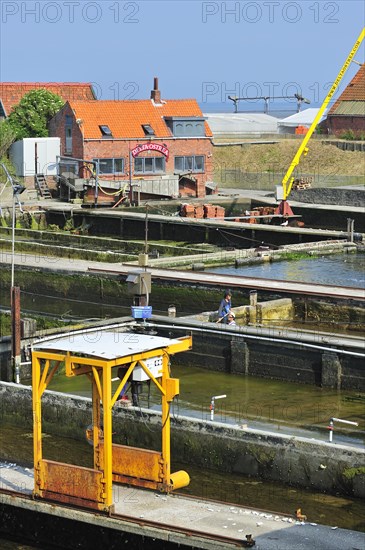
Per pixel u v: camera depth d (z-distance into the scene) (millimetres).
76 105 94125
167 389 27609
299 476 31266
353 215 81375
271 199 90188
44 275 59938
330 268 62750
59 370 42969
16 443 35656
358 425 36562
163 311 54156
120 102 96375
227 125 137375
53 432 36312
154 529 25797
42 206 87250
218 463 32781
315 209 84062
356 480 30188
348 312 48562
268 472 31844
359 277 59625
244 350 43125
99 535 26781
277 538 25391
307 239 72125
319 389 41188
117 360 26438
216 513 26828
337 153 109562
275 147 113625
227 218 80250
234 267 63281
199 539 25250
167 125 96562
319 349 41219
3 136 95500
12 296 40062
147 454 28156
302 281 57250
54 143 94625
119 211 85375
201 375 43438
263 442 31938
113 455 28672
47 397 36438
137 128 95125
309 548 24875
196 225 77438
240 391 41062
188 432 33375
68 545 27406
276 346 42406
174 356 45219
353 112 120875
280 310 49875
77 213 85250
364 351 40312
